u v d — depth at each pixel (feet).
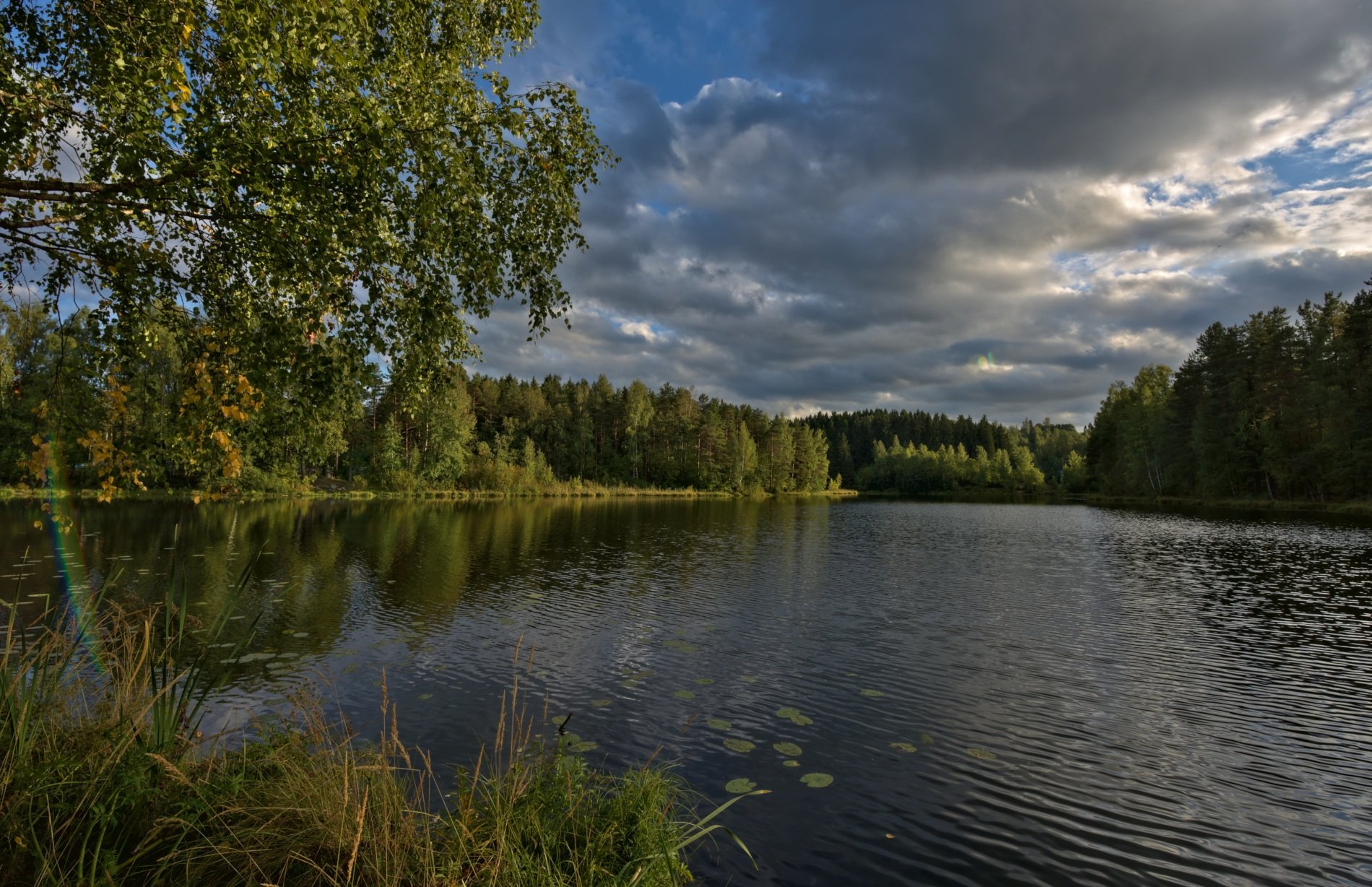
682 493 310.45
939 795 25.86
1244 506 206.39
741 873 20.45
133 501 131.13
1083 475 362.74
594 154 21.01
